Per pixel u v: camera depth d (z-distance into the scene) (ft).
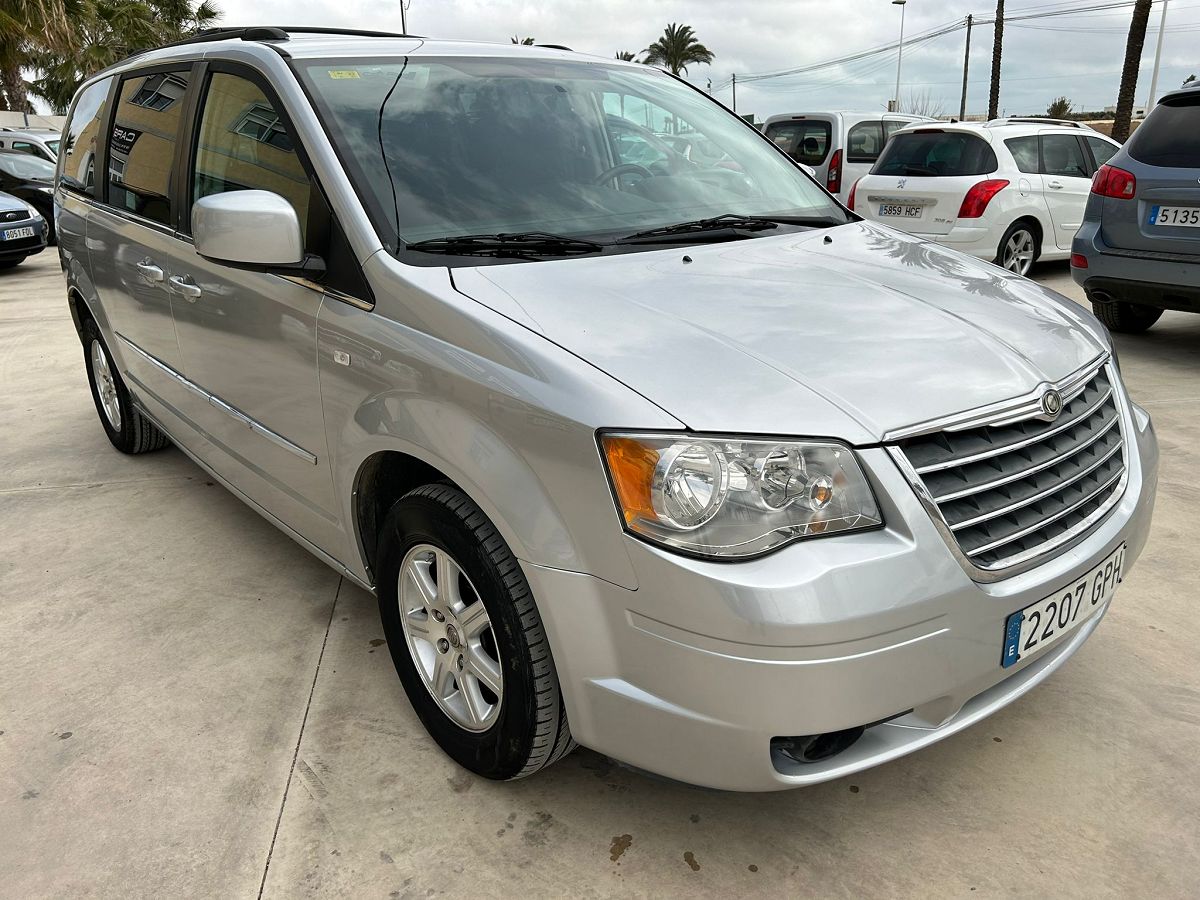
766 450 5.16
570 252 7.31
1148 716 7.60
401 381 6.47
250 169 8.34
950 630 5.39
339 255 7.12
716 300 6.57
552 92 9.00
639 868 6.19
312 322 7.34
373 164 7.41
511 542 5.73
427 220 7.21
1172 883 5.98
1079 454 6.43
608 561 5.36
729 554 5.09
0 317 26.16
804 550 5.13
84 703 8.04
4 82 81.00
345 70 8.21
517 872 6.17
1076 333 7.07
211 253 7.01
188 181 9.50
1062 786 6.86
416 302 6.48
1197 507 11.37
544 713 6.13
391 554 7.14
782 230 8.64
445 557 6.61
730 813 6.68
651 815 6.66
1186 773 6.95
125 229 11.05
